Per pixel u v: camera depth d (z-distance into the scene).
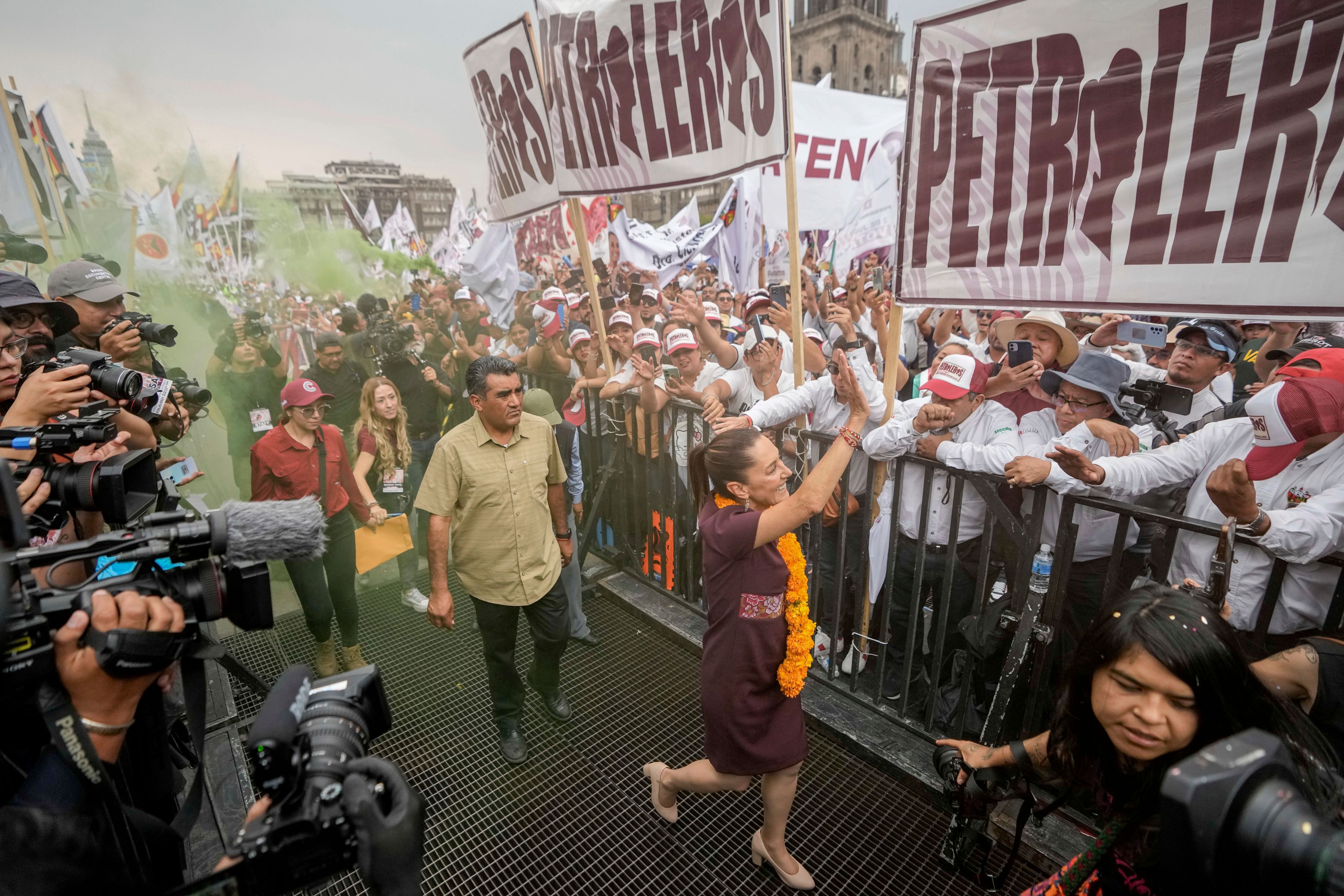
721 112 3.29
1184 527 2.08
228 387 5.20
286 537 0.99
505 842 2.56
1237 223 2.05
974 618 2.64
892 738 2.96
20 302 1.99
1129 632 1.12
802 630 2.07
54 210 5.93
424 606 4.32
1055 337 3.01
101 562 1.01
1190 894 0.70
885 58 69.19
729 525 2.04
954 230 2.67
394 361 5.17
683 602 4.16
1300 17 1.85
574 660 3.77
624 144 3.72
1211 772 0.68
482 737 3.16
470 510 2.81
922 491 2.87
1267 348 3.69
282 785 0.84
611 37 3.51
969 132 2.55
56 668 0.85
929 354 6.43
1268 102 1.95
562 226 12.27
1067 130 2.32
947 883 2.35
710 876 2.39
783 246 8.35
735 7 3.03
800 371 3.52
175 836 1.04
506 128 4.48
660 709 3.34
